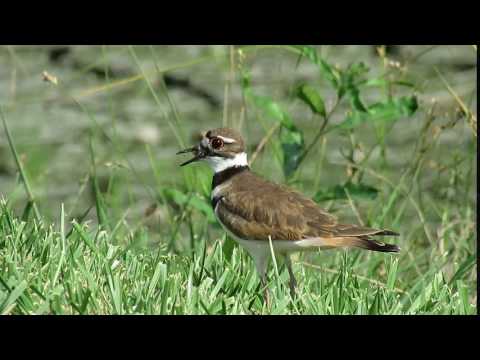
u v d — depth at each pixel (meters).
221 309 8.47
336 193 12.23
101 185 15.93
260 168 13.13
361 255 12.41
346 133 13.33
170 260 10.02
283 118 12.41
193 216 13.45
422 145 13.14
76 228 9.46
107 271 8.66
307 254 12.16
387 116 12.09
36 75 19.62
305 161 14.88
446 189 13.60
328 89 18.19
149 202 15.11
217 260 10.09
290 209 9.60
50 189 15.83
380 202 13.27
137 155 17.06
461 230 12.93
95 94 19.11
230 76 13.32
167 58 20.36
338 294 8.99
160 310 8.17
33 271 8.82
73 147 17.31
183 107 18.52
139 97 19.22
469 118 12.77
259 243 9.70
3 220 9.85
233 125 13.42
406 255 12.44
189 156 16.80
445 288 9.47
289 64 19.20
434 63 18.58
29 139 17.45
